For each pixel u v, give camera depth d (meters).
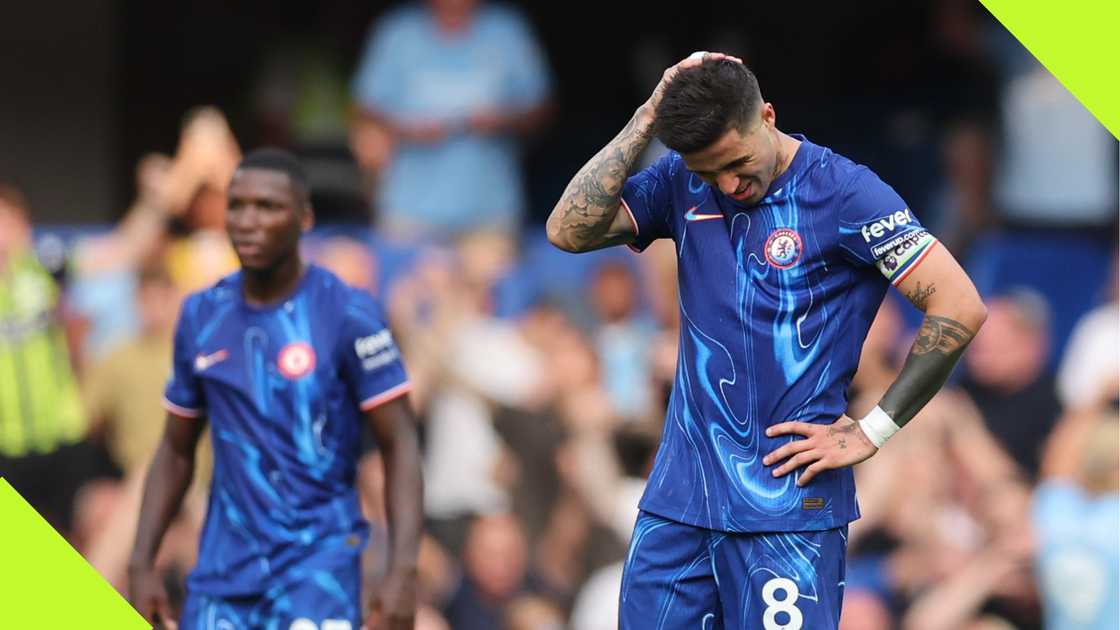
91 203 37.28
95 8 37.12
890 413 14.46
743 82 14.09
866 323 14.83
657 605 15.12
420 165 32.28
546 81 33.50
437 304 29.45
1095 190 32.09
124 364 28.33
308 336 17.89
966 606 26.44
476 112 32.19
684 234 15.06
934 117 34.38
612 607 27.05
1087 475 26.62
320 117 37.56
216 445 18.00
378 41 32.94
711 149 14.02
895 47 36.31
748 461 14.73
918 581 26.61
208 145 30.22
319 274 18.30
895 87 36.12
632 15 40.50
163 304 28.67
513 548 27.53
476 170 32.28
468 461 28.08
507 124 32.62
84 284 29.41
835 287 14.60
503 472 28.02
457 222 32.09
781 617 14.70
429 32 32.59
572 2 40.31
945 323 14.30
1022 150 32.47
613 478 27.95
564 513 27.88
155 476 18.56
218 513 17.98
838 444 14.50
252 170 17.92
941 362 14.34
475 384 28.53
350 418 18.06
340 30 38.53
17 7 36.41
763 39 38.94
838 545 14.89
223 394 17.92
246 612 17.73
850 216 14.40
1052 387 28.31
